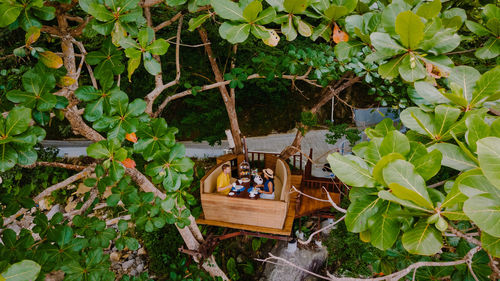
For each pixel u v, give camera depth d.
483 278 1.53
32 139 1.30
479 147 0.73
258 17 1.22
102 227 2.65
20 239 2.06
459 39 1.15
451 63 1.18
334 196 6.52
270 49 5.98
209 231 5.95
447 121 1.14
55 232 2.26
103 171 2.45
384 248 1.00
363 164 1.07
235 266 7.40
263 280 7.07
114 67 1.71
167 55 6.83
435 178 5.00
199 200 6.62
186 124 9.76
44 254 2.03
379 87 4.93
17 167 7.20
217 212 5.36
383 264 2.14
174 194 2.37
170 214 2.87
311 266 6.95
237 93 12.21
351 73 6.62
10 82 2.50
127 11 1.35
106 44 1.67
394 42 1.16
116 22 1.35
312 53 4.20
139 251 7.90
